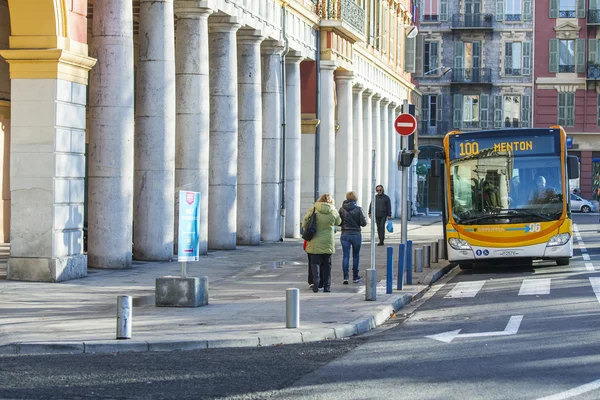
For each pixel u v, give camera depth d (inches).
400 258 933.8
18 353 568.7
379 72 2470.5
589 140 3735.2
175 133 1278.3
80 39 981.2
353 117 2231.8
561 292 902.4
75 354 567.2
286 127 1712.6
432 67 3818.9
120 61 1062.4
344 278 989.2
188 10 1262.3
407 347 597.9
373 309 765.3
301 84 1846.7
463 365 525.7
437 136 3799.2
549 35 3757.4
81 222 989.8
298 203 1720.0
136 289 896.3
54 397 438.9
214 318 708.0
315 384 474.6
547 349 573.9
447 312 790.5
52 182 940.0
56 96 940.0
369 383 476.4
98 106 1063.0
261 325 671.8
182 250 775.7
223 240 1405.0
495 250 1168.8
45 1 928.9
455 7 3799.2
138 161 1168.2
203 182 1283.2
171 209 1181.7
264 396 445.1
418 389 459.2
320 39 1861.5
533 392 445.7
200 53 1272.1
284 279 1027.3
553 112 3757.4
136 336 612.1
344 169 2048.5
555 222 1167.6
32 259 939.3
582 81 3730.3
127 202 1074.7
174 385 470.9
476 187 1182.3
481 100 3799.2
